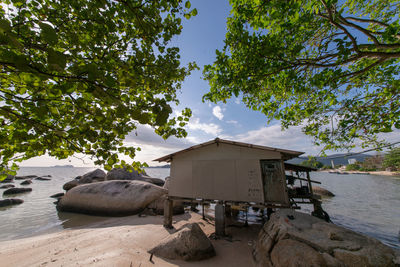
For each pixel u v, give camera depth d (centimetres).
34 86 158
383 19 606
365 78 560
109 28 219
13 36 102
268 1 381
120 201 1490
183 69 335
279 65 451
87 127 209
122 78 187
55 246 763
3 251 746
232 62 514
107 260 537
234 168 934
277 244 558
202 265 598
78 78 134
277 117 685
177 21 268
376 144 647
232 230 1043
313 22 467
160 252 640
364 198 2212
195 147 1018
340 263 422
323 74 405
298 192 1078
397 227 1201
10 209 1742
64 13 206
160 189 1628
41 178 5450
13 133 187
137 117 169
